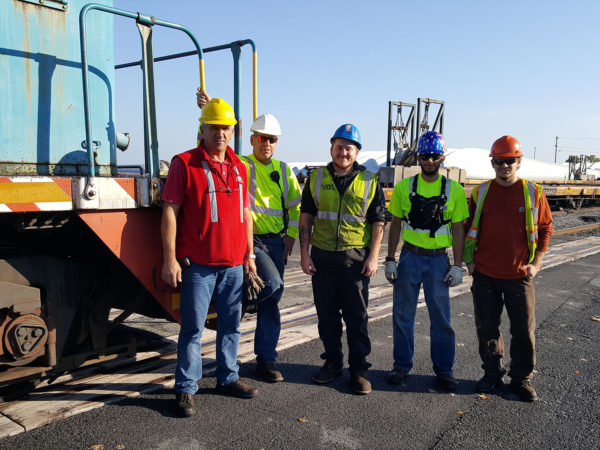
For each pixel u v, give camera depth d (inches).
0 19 117.9
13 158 120.7
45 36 125.8
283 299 241.8
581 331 204.5
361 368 140.1
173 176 118.4
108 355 145.0
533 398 135.5
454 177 697.6
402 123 755.4
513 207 135.3
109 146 140.3
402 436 114.6
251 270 134.2
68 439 107.1
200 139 135.0
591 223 742.5
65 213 121.6
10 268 115.2
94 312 136.5
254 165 142.8
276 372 143.9
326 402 131.3
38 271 120.4
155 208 132.8
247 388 132.1
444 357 143.4
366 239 141.1
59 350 126.8
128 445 105.8
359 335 139.7
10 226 122.5
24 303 114.6
